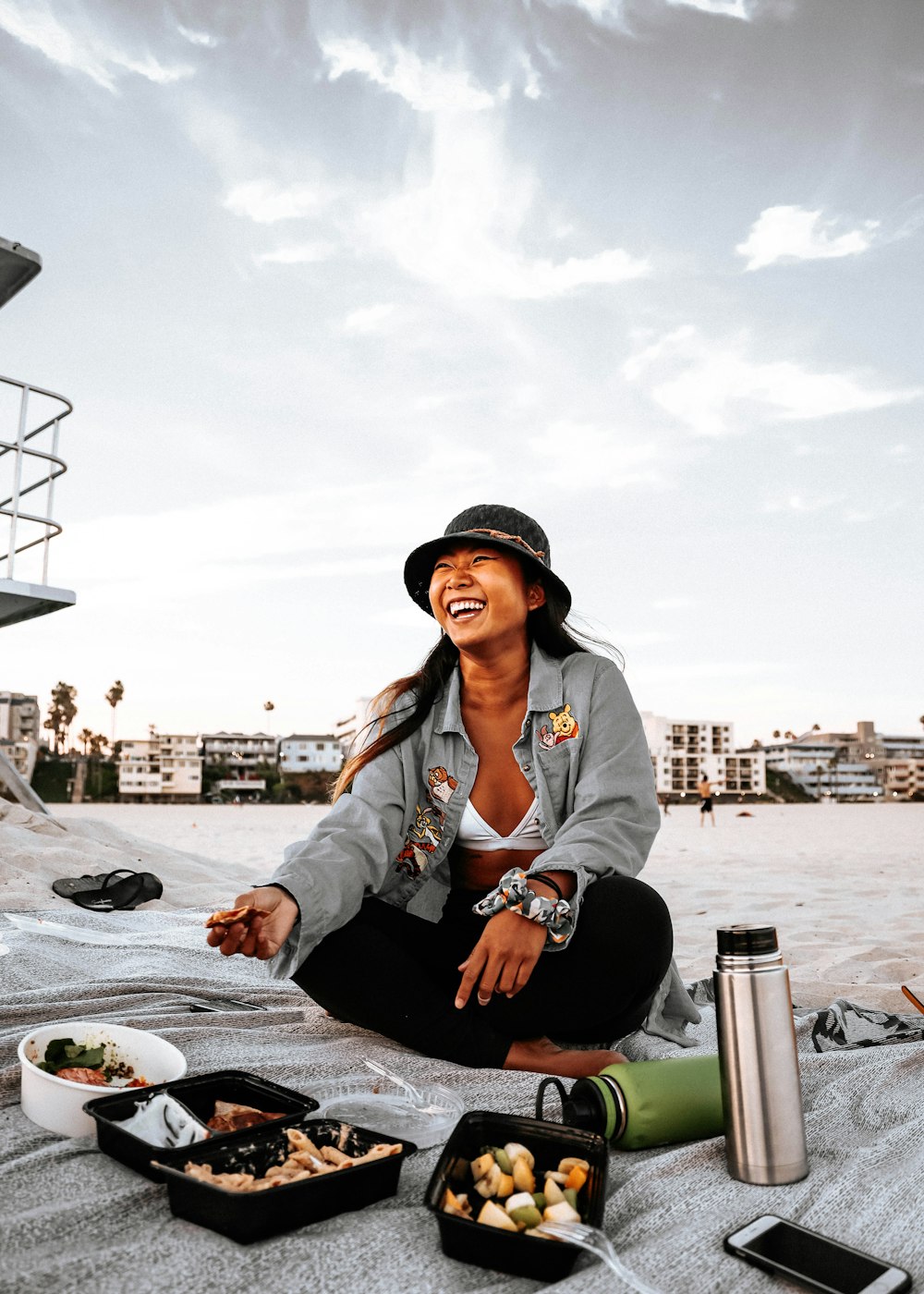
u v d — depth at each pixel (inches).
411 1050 77.9
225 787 4899.1
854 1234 47.4
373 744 84.8
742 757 5733.3
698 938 179.6
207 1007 92.0
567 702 83.0
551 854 71.2
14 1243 44.3
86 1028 66.1
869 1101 68.2
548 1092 67.9
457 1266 43.8
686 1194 51.7
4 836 206.1
